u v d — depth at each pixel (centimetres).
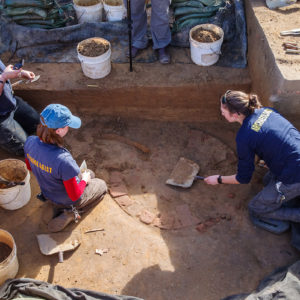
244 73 499
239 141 332
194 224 416
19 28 524
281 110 420
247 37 512
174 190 452
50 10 523
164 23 488
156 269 374
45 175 348
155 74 502
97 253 387
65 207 399
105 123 525
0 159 472
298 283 333
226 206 433
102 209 424
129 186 455
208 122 537
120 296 336
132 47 521
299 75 390
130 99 510
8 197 397
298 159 328
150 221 417
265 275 368
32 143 340
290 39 435
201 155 491
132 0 472
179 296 354
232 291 357
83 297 332
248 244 394
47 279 367
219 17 520
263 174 462
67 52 533
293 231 392
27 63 523
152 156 489
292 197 369
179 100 509
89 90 495
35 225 409
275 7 489
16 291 336
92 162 474
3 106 425
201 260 381
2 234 363
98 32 536
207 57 495
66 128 330
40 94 501
